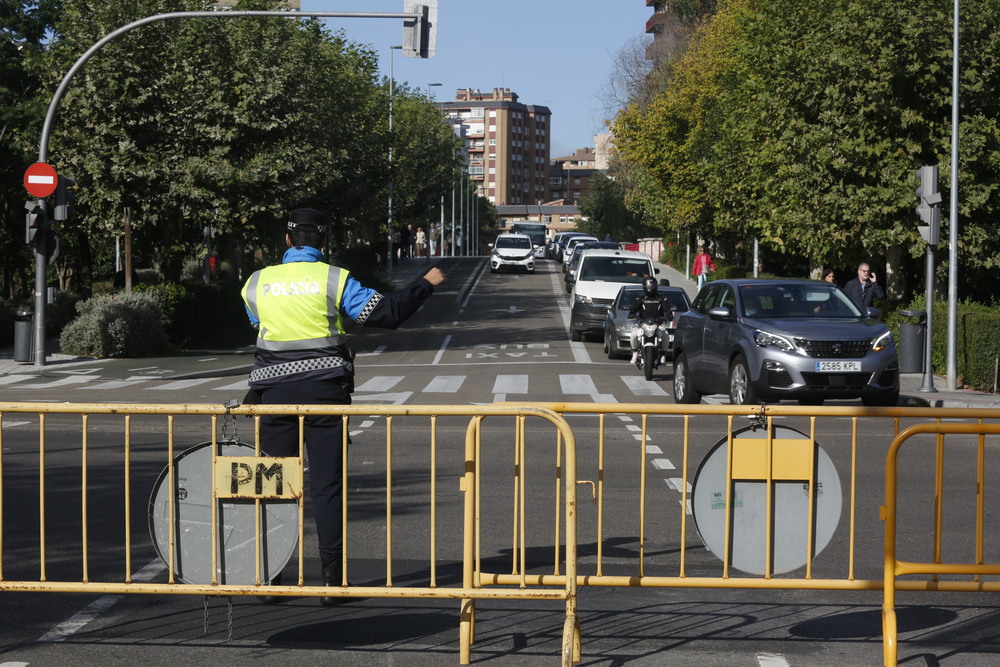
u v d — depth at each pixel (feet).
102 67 104.06
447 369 81.10
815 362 52.13
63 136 105.91
